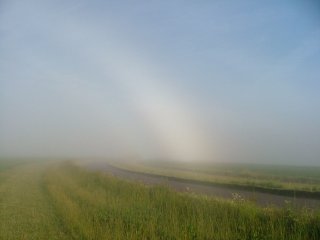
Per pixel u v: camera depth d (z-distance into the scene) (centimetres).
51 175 3606
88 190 2284
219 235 1094
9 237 1127
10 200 1878
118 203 1645
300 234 1042
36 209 1614
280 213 1259
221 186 3234
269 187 3009
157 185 2150
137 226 1210
